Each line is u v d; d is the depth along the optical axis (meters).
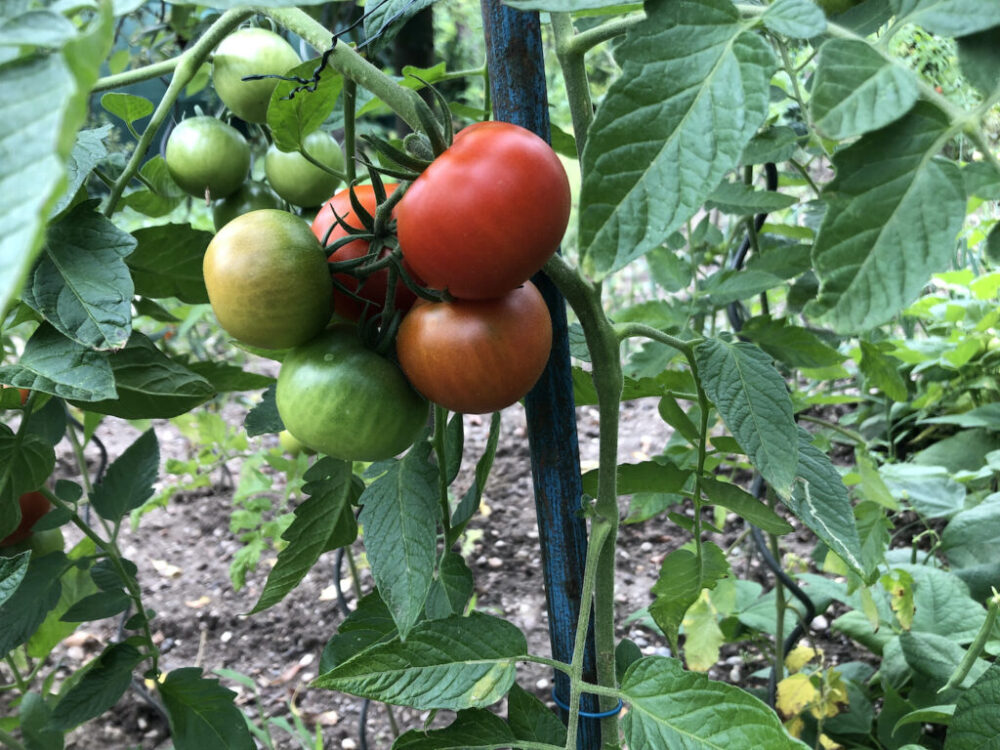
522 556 2.47
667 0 0.50
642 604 2.19
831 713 1.47
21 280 0.28
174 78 0.79
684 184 0.48
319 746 1.62
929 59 1.50
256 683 2.07
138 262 0.90
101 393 0.67
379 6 0.74
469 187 0.59
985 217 2.42
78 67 0.30
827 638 2.00
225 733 1.11
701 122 0.49
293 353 0.70
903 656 1.54
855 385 2.32
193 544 2.64
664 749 0.71
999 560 1.62
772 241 1.54
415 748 0.78
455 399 0.68
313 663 2.14
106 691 1.06
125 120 0.99
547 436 0.87
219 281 0.65
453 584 0.89
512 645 0.76
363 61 0.71
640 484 0.98
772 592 1.82
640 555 2.42
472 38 4.11
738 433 0.76
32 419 1.03
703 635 1.60
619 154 0.49
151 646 1.10
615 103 0.49
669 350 1.36
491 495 2.77
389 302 0.68
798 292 1.38
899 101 0.46
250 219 0.66
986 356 2.10
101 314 0.66
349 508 0.87
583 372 1.00
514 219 0.59
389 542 0.75
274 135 0.77
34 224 0.28
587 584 0.78
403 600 0.72
